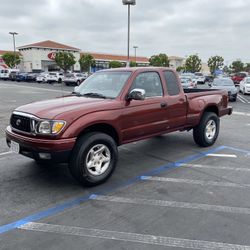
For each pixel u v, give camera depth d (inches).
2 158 244.1
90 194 177.6
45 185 189.8
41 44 2982.3
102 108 188.9
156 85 229.9
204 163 236.5
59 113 173.6
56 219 148.1
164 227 140.8
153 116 221.9
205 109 278.5
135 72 215.0
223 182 197.3
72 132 172.4
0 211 155.5
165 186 190.4
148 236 133.2
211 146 288.0
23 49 3058.6
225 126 397.4
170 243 128.0
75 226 141.6
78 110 179.0
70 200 169.3
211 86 753.0
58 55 2493.8
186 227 140.7
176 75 250.5
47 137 170.2
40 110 179.9
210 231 137.2
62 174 209.3
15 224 142.9
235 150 274.8
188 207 161.3
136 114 208.2
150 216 151.3
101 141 186.7
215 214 153.4
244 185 192.2
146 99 217.3
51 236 133.1
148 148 279.9
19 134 184.5
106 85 217.6
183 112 250.4
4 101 681.0
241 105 660.7
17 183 192.5
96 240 130.1
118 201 168.6
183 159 246.7
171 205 163.5
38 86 1358.3
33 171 214.5
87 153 180.1
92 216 151.3
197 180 200.7
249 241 129.5
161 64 2977.4
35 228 139.6
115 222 145.4
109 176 196.2
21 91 1010.1
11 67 2620.6
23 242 128.4
